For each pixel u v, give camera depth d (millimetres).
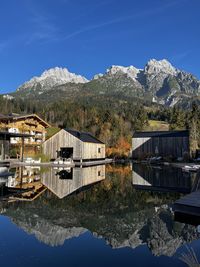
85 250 7062
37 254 6750
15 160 32125
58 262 6281
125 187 18031
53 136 40750
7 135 30438
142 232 8484
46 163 33812
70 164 34750
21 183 18844
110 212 11047
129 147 56062
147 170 30312
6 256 6602
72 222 9555
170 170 30281
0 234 8188
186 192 16125
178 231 8523
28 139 42000
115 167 34562
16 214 10398
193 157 46969
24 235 8125
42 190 16234
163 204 12664
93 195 14969
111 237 8039
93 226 9086
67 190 16562
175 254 6785
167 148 50281
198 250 6977
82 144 39094
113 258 6535
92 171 28688
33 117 44125
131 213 10898
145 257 6609
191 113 73250
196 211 9617
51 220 9750
